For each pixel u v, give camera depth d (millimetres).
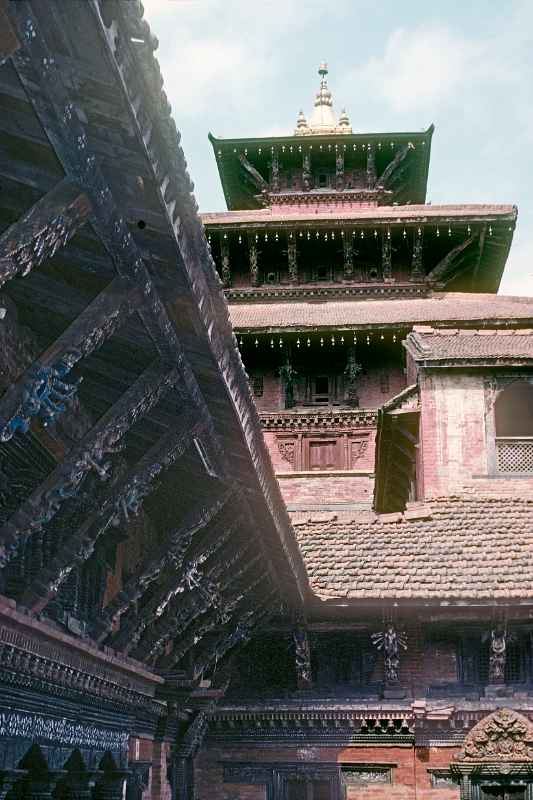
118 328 7773
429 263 39875
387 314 35875
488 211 38000
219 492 12023
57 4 4996
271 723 17703
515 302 38156
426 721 17188
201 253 7430
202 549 12836
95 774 11914
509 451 22953
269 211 40031
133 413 8938
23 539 8633
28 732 9727
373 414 35500
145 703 14180
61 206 6297
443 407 23438
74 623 11094
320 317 36125
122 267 7254
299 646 17547
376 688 17688
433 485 22734
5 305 8758
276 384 36625
